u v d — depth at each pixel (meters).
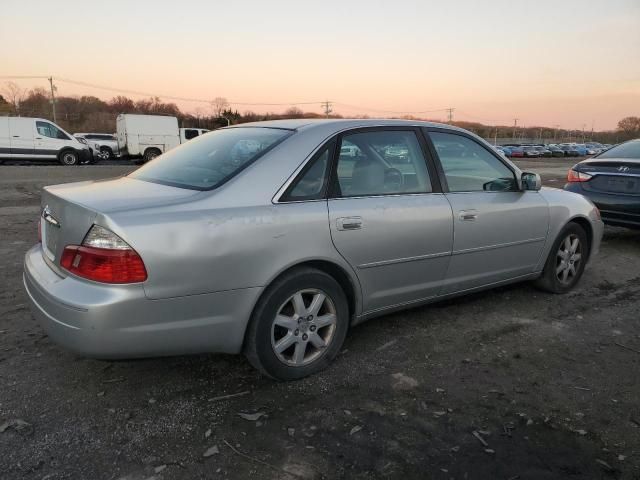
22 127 21.31
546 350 3.60
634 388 3.10
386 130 3.51
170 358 3.33
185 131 29.91
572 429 2.66
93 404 2.78
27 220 7.87
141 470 2.27
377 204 3.27
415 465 2.34
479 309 4.34
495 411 2.80
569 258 4.76
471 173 3.94
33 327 3.73
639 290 5.00
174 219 2.56
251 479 2.23
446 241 3.63
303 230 2.91
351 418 2.70
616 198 6.50
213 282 2.65
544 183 16.11
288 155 3.03
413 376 3.18
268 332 2.90
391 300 3.49
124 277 2.43
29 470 2.25
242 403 2.83
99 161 27.53
